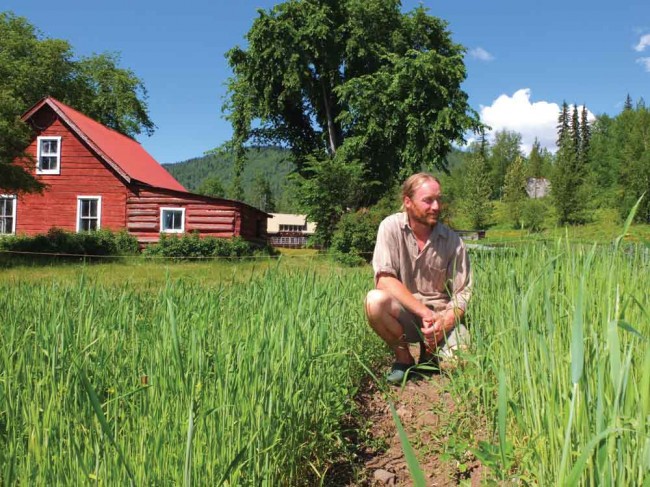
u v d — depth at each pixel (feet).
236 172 99.71
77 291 12.99
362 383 12.17
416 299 11.55
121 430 5.81
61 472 5.11
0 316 10.64
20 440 5.58
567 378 5.26
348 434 9.50
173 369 6.82
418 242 12.05
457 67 83.82
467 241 16.06
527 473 5.89
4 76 71.97
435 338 11.18
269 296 9.79
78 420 5.95
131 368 7.50
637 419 3.96
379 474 8.04
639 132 151.53
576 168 118.83
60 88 123.54
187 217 70.90
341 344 10.71
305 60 86.63
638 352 5.45
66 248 61.87
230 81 95.61
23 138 56.49
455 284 12.02
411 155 84.38
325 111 95.40
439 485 7.57
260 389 7.01
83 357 7.43
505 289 10.48
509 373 7.66
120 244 67.67
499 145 323.37
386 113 84.53
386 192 83.05
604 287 7.02
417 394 11.02
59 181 72.28
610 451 4.05
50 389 6.87
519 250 11.62
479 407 8.60
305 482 7.75
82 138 71.10
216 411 6.19
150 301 13.53
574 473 3.39
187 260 63.67
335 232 63.62
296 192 82.53
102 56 138.31
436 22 93.09
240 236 70.85
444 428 8.70
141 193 71.10
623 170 123.13
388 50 91.56
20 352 7.38
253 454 6.32
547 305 5.72
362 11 87.76
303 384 8.11
